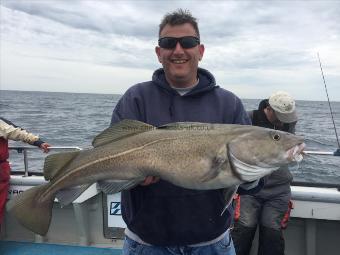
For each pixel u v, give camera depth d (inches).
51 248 172.6
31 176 178.5
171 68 92.6
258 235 167.2
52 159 90.4
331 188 160.4
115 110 98.0
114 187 87.7
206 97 95.0
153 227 91.5
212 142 82.3
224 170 81.7
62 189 89.4
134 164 84.7
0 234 183.9
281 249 149.8
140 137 86.4
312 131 650.2
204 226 91.2
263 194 151.8
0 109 1473.9
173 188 89.8
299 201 155.0
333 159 320.2
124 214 96.7
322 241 161.3
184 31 91.0
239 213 153.3
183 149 82.8
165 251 93.0
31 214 88.4
